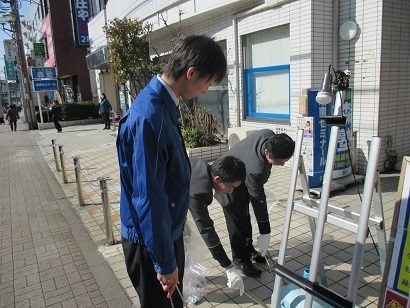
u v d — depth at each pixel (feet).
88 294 9.42
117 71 29.27
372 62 16.51
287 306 7.05
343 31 17.35
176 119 5.37
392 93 17.03
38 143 40.34
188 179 5.62
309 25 17.47
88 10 59.16
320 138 15.14
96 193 18.80
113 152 30.83
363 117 17.26
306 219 12.99
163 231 4.78
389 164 17.74
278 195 15.78
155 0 31.07
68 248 12.32
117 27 28.30
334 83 7.44
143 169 4.70
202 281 9.13
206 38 5.18
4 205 17.81
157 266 4.93
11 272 10.89
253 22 21.20
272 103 21.86
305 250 10.74
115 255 11.48
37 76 53.93
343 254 10.39
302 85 18.48
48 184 21.53
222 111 26.27
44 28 79.51
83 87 68.28
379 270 9.41
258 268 9.91
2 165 28.55
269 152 8.17
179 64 5.04
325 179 5.82
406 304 5.52
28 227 14.58
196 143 23.38
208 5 23.81
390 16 16.14
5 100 148.97
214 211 14.58
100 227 14.07
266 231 9.16
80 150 33.12
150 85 5.24
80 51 67.10
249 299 8.61
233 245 9.67
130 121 4.92
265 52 21.54
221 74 5.22
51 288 9.84
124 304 8.89
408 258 5.47
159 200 4.75
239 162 7.72
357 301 8.19
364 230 5.21
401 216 5.56
